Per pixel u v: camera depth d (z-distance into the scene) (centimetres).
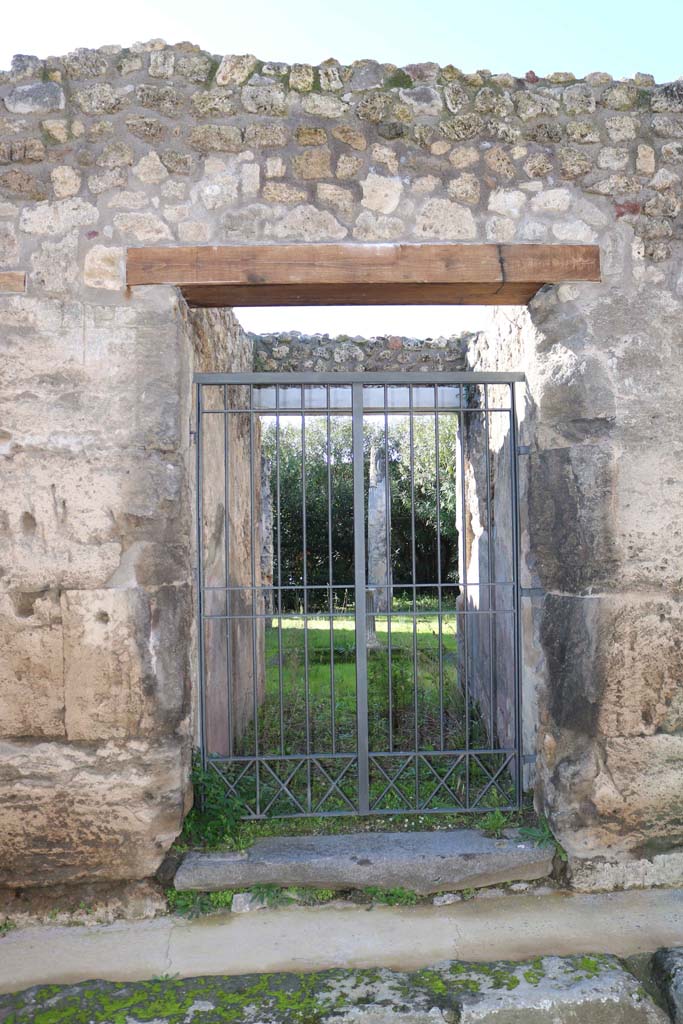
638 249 320
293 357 625
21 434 302
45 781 300
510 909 301
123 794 300
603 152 321
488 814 341
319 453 982
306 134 314
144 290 308
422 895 306
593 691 312
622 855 314
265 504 771
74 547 302
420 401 626
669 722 315
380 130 316
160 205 309
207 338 394
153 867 302
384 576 790
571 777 314
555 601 324
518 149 319
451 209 316
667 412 318
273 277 310
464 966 262
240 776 344
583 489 315
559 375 322
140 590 303
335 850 314
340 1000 242
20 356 303
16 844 300
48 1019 234
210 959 272
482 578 535
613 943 278
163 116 311
